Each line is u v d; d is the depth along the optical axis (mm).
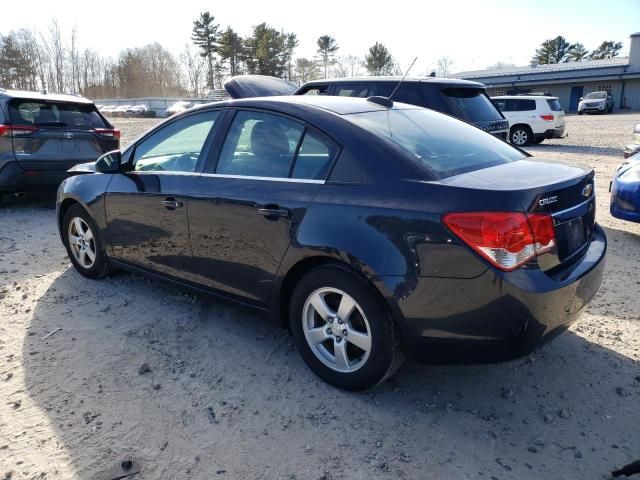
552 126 16828
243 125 3506
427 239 2578
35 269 5102
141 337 3711
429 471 2461
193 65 80812
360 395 3039
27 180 7281
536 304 2514
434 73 8906
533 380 3197
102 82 83125
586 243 3072
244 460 2537
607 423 2797
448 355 2682
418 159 2871
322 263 2990
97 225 4438
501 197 2504
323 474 2445
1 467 2480
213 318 4016
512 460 2531
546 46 83875
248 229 3242
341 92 8188
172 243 3785
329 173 2988
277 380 3193
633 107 43719
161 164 3957
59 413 2875
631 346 3570
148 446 2625
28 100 7328
